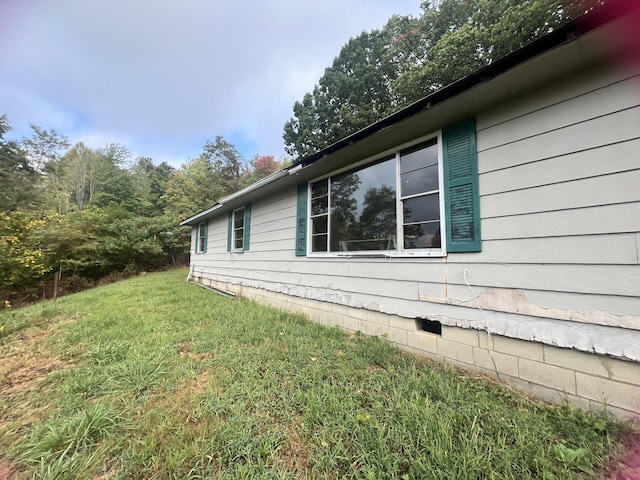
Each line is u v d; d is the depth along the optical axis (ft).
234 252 26.94
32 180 62.80
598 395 6.55
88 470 5.08
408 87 40.93
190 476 4.90
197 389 7.84
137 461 5.24
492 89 8.05
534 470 4.85
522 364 7.83
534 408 6.77
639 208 6.17
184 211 72.08
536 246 7.67
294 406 6.91
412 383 7.78
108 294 26.00
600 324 6.57
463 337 9.18
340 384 7.90
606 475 4.73
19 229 36.83
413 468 4.83
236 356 10.01
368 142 11.75
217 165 90.43
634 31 5.92
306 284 16.66
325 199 15.72
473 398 7.13
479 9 38.42
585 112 7.01
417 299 10.63
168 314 16.67
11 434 6.14
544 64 6.98
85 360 10.14
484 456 5.03
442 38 36.86
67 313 18.43
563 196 7.26
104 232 50.72
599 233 6.67
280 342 11.56
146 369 8.93
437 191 10.24
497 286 8.41
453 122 9.79
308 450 5.49
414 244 11.02
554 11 25.18
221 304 19.77
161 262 59.21
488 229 8.68
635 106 6.33
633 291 6.17
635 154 6.27
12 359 10.70
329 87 57.57
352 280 13.55
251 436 5.83
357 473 4.83
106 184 83.35
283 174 16.19
